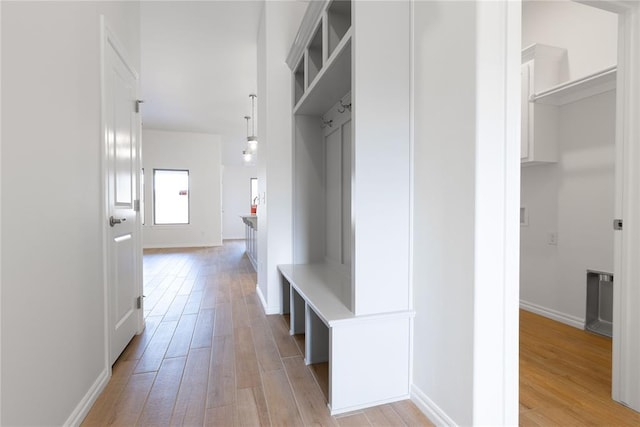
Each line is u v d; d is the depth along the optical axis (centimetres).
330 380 150
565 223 262
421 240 154
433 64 145
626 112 153
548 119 263
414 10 158
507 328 125
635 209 150
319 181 299
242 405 156
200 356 209
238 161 1023
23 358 107
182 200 791
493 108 123
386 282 159
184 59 408
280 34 294
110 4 188
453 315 133
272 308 294
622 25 154
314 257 299
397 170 160
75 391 141
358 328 153
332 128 272
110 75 187
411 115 160
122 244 211
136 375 184
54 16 125
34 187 113
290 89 296
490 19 122
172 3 303
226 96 532
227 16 324
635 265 150
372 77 154
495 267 124
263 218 321
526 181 292
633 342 151
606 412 149
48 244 121
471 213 123
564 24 263
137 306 244
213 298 348
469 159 124
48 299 121
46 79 120
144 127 732
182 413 150
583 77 228
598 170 240
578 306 253
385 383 158
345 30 210
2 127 98
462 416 127
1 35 97
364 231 155
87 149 154
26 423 108
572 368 189
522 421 143
